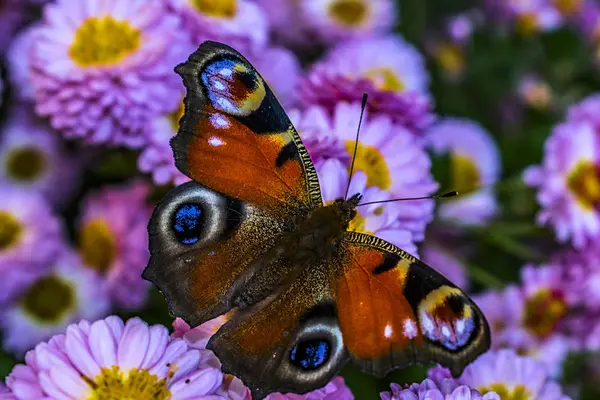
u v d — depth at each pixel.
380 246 0.31
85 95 0.35
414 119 0.35
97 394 0.31
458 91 0.44
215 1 0.36
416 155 0.34
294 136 0.32
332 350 0.31
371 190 0.33
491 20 0.46
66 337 0.31
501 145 0.42
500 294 0.38
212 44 0.31
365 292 0.31
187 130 0.31
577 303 0.37
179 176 0.34
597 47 0.47
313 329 0.31
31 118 0.38
